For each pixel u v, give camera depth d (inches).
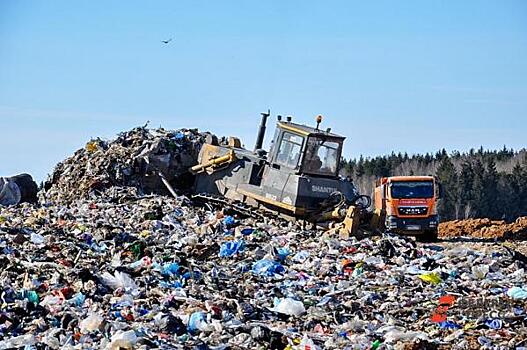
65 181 1728.6
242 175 1523.1
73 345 629.9
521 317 807.1
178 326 695.7
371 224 1409.9
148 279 873.5
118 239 1148.5
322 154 1460.4
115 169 1690.5
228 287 907.4
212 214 1446.9
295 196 1419.8
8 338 641.0
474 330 767.1
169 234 1286.9
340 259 1150.3
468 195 4343.0
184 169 1683.1
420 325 790.5
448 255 1261.1
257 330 692.1
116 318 708.0
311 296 899.4
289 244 1242.6
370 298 904.9
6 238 1062.4
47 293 780.0
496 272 1129.4
